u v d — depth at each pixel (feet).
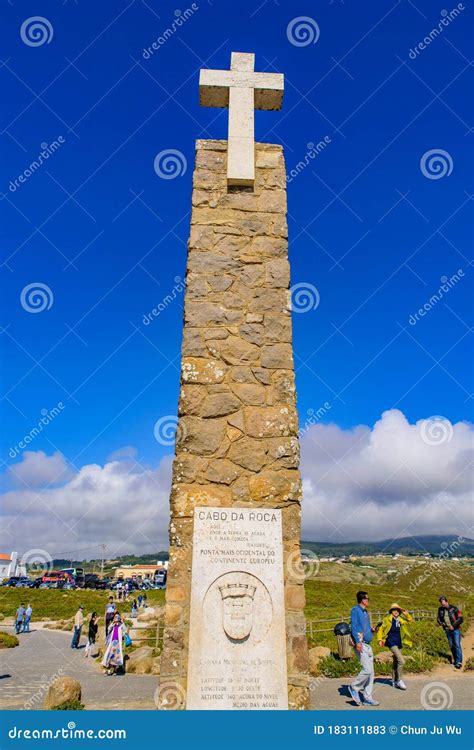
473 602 92.73
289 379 18.89
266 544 16.71
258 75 22.62
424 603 89.40
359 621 28.66
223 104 23.08
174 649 15.47
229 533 16.71
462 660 43.27
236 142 21.65
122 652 44.60
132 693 34.01
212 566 16.29
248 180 21.07
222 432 17.99
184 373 18.57
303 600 16.29
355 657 41.27
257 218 20.93
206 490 17.26
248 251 20.40
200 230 20.49
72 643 62.39
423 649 47.21
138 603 115.44
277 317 19.63
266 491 17.42
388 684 35.19
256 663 15.42
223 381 18.62
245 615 15.84
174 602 15.90
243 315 19.52
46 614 106.11
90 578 168.45
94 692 34.53
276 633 15.78
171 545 16.52
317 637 52.39
